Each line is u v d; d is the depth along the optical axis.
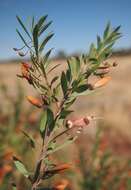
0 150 2.75
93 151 3.04
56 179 2.55
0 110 3.73
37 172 1.08
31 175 1.09
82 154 3.07
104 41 1.11
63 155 3.09
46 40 1.06
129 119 15.41
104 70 1.09
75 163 3.01
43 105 1.07
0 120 3.60
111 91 24.27
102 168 2.88
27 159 2.72
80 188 2.87
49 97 1.08
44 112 1.06
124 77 34.78
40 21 1.04
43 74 1.08
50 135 1.08
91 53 1.11
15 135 3.12
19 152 2.91
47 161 1.08
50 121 1.07
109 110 17.56
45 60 1.07
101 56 1.11
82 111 16.52
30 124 3.45
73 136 1.08
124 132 13.48
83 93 1.08
